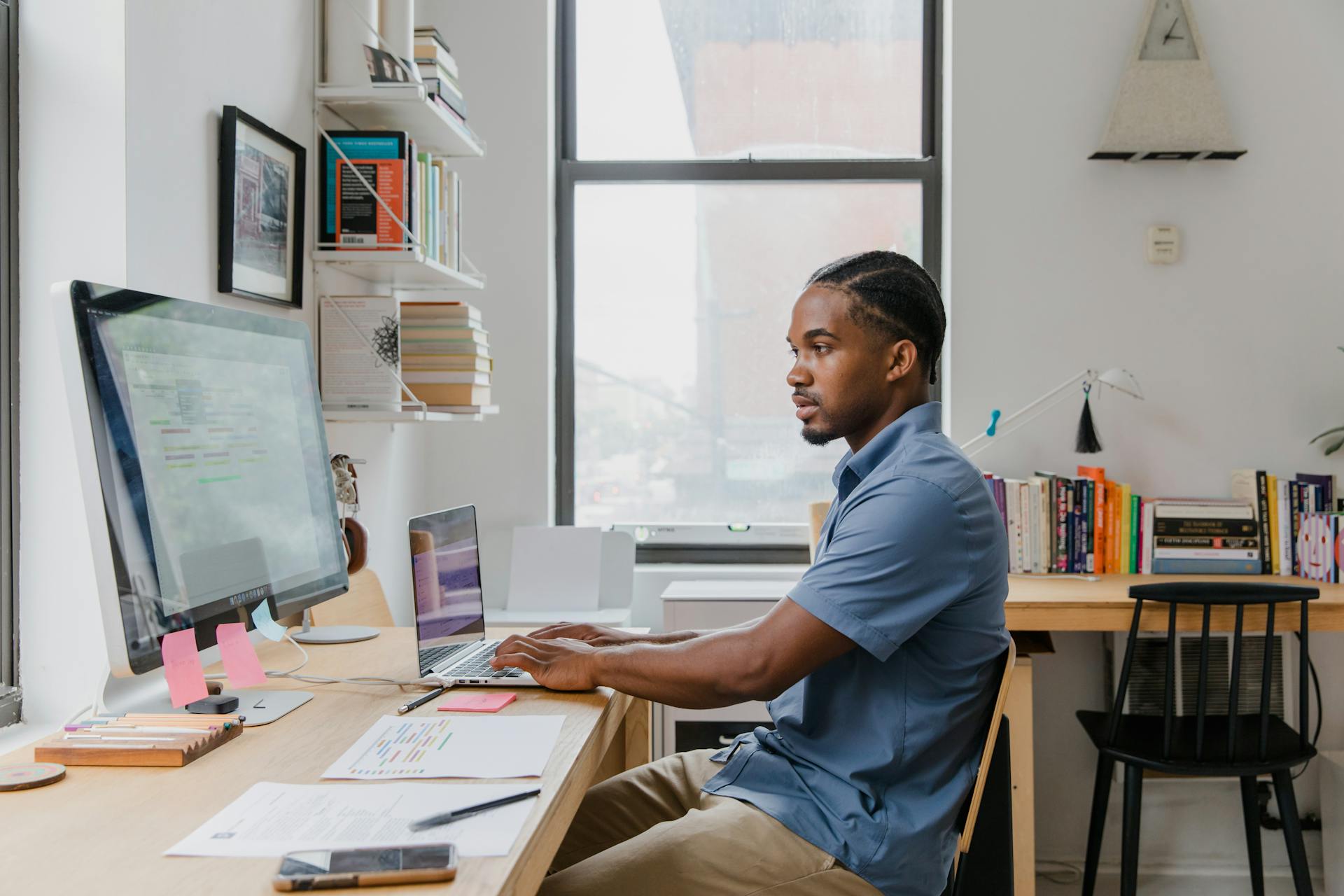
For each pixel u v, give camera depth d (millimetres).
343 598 1856
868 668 1196
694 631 1482
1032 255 2773
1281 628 2229
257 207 1785
